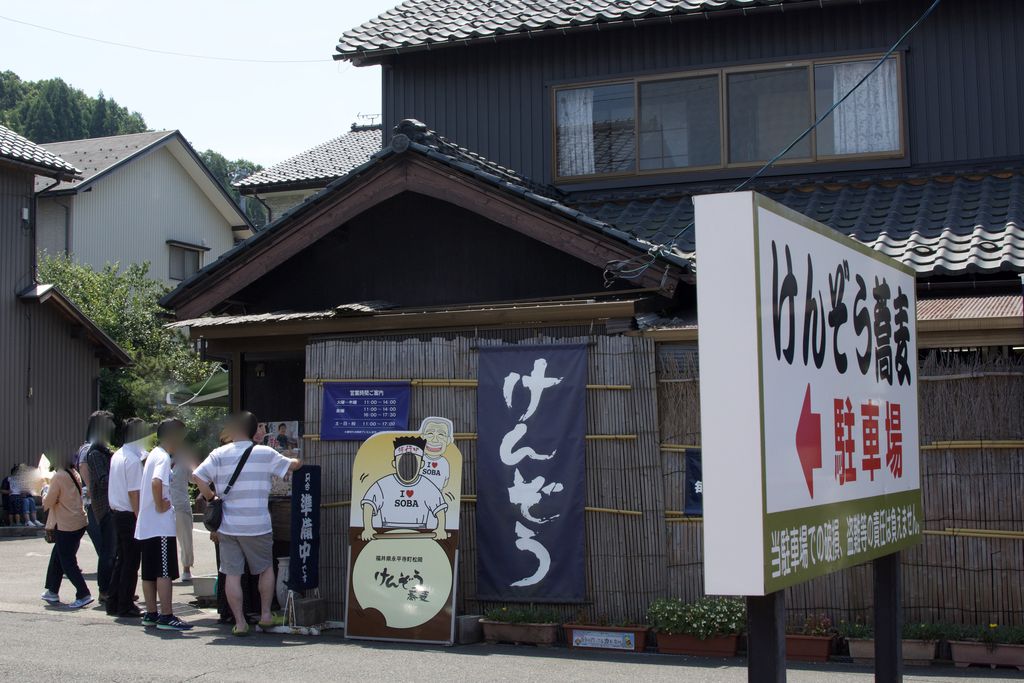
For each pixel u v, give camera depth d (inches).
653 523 311.0
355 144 918.4
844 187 430.3
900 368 195.3
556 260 390.6
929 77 434.0
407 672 275.4
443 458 325.1
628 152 467.2
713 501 126.3
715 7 443.2
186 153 1144.8
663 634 297.0
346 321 369.7
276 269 427.8
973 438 289.6
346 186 379.9
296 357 421.4
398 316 359.9
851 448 162.7
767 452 127.4
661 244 380.2
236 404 424.2
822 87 446.6
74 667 280.1
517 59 485.4
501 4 522.3
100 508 377.4
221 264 396.5
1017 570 283.7
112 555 375.9
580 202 456.8
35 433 770.2
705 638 291.6
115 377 908.6
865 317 175.0
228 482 327.3
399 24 517.0
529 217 361.4
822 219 401.7
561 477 321.1
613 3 486.9
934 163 430.0
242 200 1537.9
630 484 314.0
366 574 323.9
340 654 299.6
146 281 1002.7
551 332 347.3
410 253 411.8
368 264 417.1
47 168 766.5
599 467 318.3
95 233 1033.5
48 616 359.6
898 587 188.5
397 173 376.8
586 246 354.3
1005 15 428.1
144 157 1100.5
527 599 321.7
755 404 125.3
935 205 400.2
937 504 291.7
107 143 1123.9
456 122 491.2
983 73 428.5
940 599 289.7
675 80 463.2
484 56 490.0
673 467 311.7
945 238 361.7
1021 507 284.5
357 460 331.6
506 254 398.0
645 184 461.7
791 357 138.9
